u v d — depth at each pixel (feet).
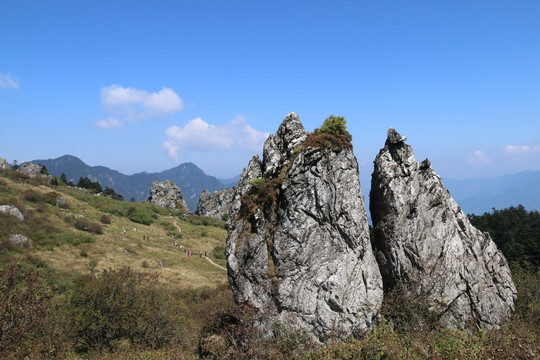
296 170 62.64
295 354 54.44
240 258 62.44
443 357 48.57
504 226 210.38
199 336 77.56
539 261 160.45
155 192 540.52
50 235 207.51
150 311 86.74
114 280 86.84
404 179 64.95
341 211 60.44
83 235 228.63
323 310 57.57
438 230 64.18
